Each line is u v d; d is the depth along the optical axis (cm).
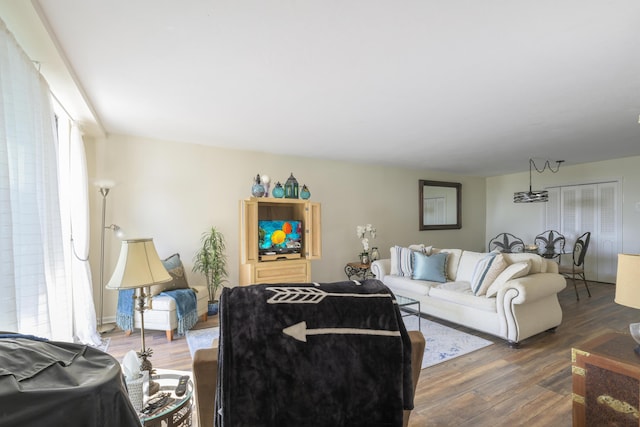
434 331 358
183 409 150
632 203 555
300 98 272
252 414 120
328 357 127
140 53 199
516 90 257
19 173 178
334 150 475
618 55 203
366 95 267
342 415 127
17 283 170
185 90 255
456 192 725
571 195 633
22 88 178
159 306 324
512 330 306
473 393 230
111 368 91
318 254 443
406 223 647
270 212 467
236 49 195
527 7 156
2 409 70
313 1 151
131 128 361
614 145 459
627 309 427
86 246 323
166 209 411
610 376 151
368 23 169
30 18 159
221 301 136
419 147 459
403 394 134
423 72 225
